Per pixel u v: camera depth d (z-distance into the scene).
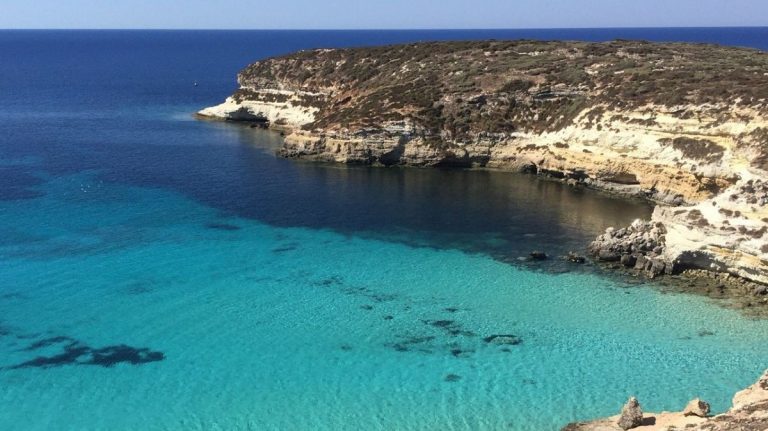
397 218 56.06
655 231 45.00
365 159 76.69
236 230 52.44
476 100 78.62
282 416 28.03
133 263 44.84
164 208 58.12
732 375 30.61
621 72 74.38
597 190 64.38
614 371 31.19
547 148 70.62
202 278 42.47
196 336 34.88
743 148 49.91
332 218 56.00
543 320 36.62
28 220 53.72
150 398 29.31
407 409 28.41
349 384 30.41
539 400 28.91
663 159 57.22
